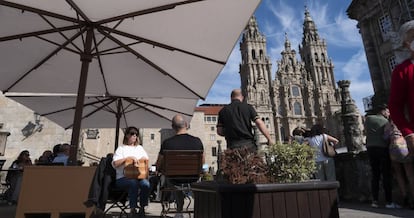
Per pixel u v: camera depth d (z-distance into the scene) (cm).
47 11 375
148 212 605
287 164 249
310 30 8781
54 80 594
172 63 519
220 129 374
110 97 740
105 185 352
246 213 211
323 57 8400
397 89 189
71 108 761
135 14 370
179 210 420
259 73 7962
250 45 8256
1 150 1237
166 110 807
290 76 7856
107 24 426
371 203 543
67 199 348
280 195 223
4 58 489
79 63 548
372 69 2603
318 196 233
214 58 476
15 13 390
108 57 535
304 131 638
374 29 2664
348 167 620
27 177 345
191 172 412
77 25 413
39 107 736
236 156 257
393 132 433
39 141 1352
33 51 485
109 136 3519
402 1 2266
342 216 393
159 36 443
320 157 557
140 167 392
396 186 518
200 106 7031
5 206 637
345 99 732
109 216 513
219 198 210
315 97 7825
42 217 366
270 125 7175
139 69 564
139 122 954
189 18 395
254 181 240
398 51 2291
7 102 1366
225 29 410
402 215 392
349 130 698
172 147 418
